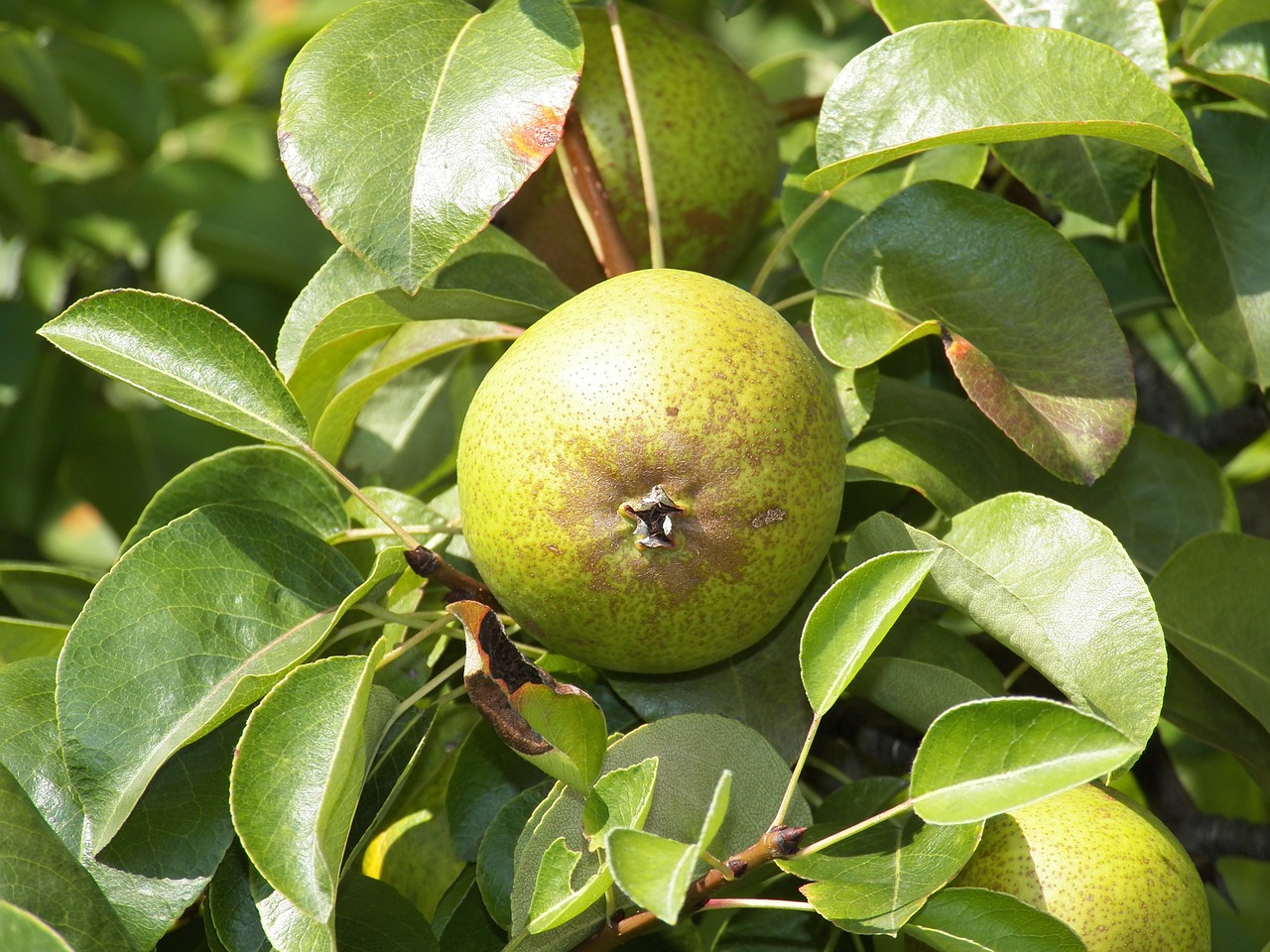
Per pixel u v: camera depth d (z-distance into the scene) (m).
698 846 0.56
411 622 0.64
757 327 0.62
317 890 0.58
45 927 0.57
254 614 0.63
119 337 0.63
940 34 0.65
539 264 0.68
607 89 0.71
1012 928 0.59
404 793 0.66
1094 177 0.69
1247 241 0.69
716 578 0.61
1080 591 0.61
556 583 0.61
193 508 0.66
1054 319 0.65
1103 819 0.62
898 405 0.68
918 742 0.69
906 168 0.69
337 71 0.63
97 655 0.61
